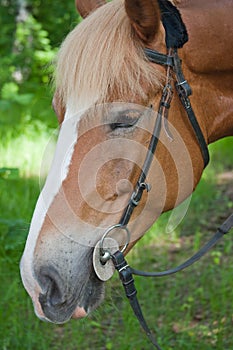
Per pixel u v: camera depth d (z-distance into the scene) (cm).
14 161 809
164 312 517
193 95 322
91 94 292
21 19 1230
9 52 1166
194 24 324
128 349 466
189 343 468
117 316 509
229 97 337
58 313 296
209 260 600
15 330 480
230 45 327
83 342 483
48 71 327
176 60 309
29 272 294
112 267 311
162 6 310
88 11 343
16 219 577
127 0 294
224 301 511
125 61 297
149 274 325
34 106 984
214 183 783
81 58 295
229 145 888
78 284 298
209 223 682
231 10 330
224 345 467
